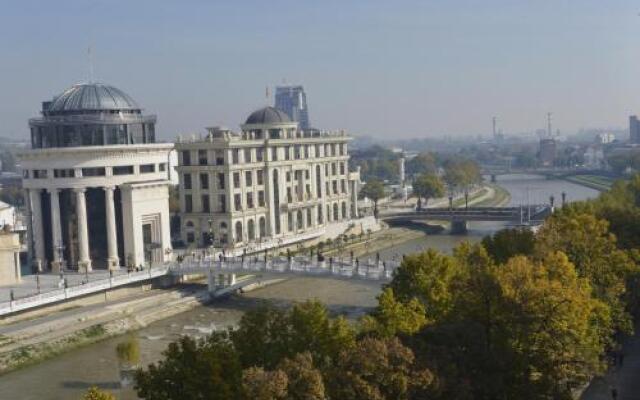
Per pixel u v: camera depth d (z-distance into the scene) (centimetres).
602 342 9969
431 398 7019
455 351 7731
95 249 18475
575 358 8512
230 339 7975
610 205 16288
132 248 18288
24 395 10906
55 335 13512
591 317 9494
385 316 8956
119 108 18750
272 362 7588
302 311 8031
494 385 7675
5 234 16625
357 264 15525
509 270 8944
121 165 18212
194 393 6788
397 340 7219
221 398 6744
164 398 6969
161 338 13850
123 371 11356
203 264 17275
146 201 18525
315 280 18738
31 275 17900
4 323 14062
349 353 7138
